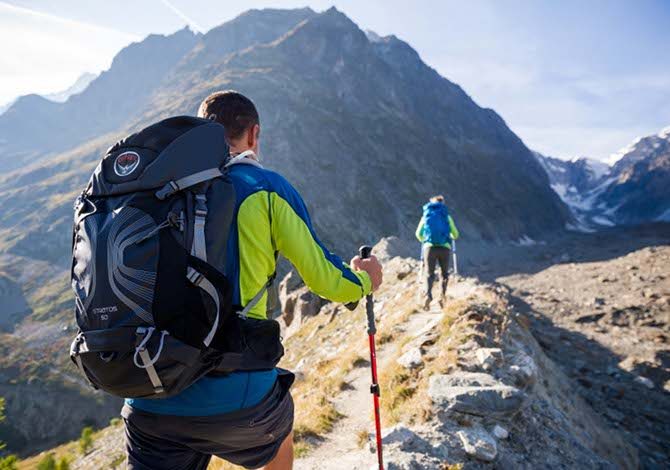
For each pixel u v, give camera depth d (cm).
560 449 654
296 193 236
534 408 730
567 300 3912
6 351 10475
